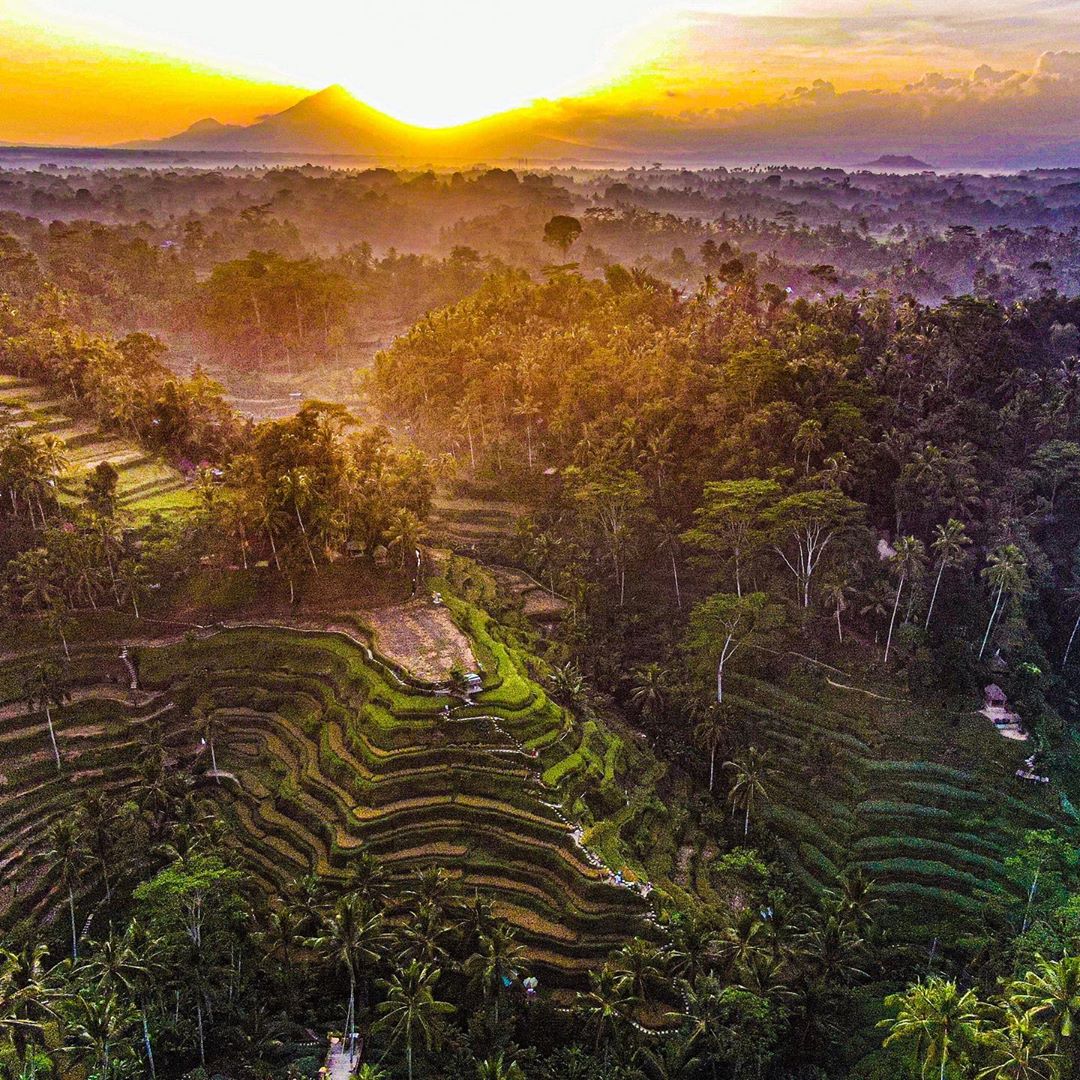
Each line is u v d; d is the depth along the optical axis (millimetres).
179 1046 57906
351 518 101500
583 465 119125
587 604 104875
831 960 60531
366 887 63812
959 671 89188
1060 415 113938
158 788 70938
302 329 187750
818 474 101000
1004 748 83062
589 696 94250
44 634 91000
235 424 128625
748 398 114500
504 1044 59062
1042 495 111938
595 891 67625
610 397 125562
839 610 92938
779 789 84500
